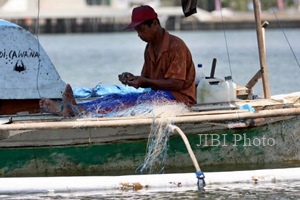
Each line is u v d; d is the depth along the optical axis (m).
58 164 17.86
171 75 18.16
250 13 132.38
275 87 32.91
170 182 16.77
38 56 18.55
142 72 18.98
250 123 18.34
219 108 18.41
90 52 67.38
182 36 97.00
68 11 123.69
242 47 66.56
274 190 16.70
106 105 18.25
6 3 123.12
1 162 17.66
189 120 17.52
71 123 17.08
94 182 16.62
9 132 17.38
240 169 18.67
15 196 16.36
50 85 18.64
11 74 18.33
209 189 16.80
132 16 18.31
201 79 19.33
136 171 18.16
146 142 17.98
